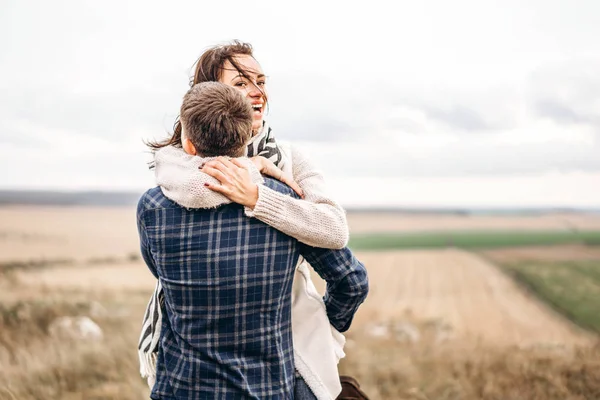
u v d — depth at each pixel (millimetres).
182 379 2004
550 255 88688
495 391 5684
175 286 2023
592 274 62750
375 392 6113
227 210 2006
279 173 2129
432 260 74438
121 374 6578
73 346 8906
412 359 8242
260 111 2295
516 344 8875
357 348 10281
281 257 2027
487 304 41094
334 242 2037
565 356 7199
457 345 10969
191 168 2002
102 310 14305
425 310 35781
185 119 2035
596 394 5516
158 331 2135
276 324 2039
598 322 34125
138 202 2123
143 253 2168
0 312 10641
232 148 2035
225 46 2338
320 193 2166
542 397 5465
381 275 58875
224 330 1993
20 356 7383
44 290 21000
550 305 42219
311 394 2117
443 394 5844
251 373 1985
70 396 5719
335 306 2176
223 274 1980
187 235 2006
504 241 113250
